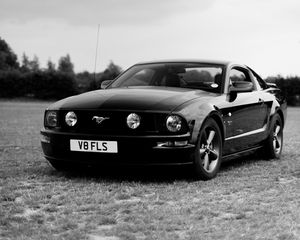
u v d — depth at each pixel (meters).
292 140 11.19
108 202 4.82
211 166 6.15
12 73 50.47
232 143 6.62
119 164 5.73
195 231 3.82
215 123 6.13
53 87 50.09
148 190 5.38
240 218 4.24
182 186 5.60
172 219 4.14
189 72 6.78
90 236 3.73
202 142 5.98
